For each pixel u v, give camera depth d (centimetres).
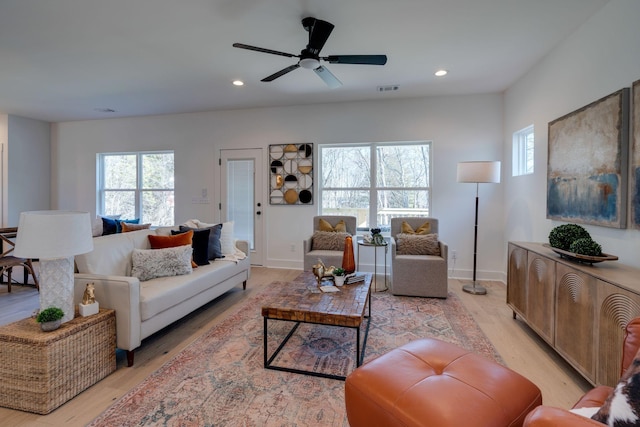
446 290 342
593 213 226
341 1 218
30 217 168
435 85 383
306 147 470
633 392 77
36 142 550
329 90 403
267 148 485
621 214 200
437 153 428
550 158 284
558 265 205
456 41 275
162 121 525
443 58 308
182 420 156
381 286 390
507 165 396
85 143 557
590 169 229
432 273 343
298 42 279
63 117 536
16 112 504
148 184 550
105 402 170
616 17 209
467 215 422
